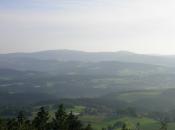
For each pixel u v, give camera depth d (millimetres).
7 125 80750
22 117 83688
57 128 81500
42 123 82188
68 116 84938
